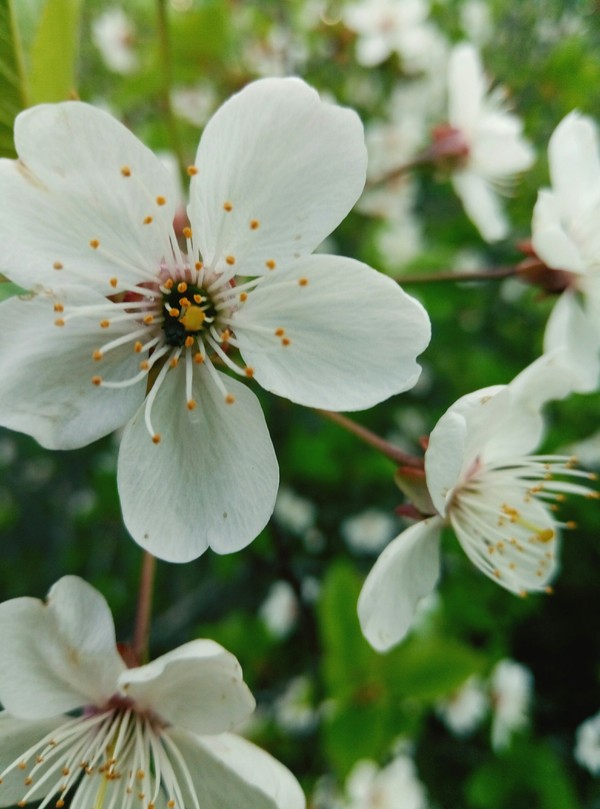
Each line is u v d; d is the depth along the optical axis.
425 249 0.13
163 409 0.06
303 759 0.11
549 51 0.15
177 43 0.10
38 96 0.06
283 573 0.09
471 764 0.13
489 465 0.07
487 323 0.16
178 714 0.06
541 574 0.07
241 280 0.07
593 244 0.08
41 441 0.06
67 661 0.06
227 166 0.06
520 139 0.13
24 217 0.05
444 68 0.15
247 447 0.06
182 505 0.06
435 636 0.11
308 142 0.05
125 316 0.06
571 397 0.14
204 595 0.14
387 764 0.11
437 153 0.10
